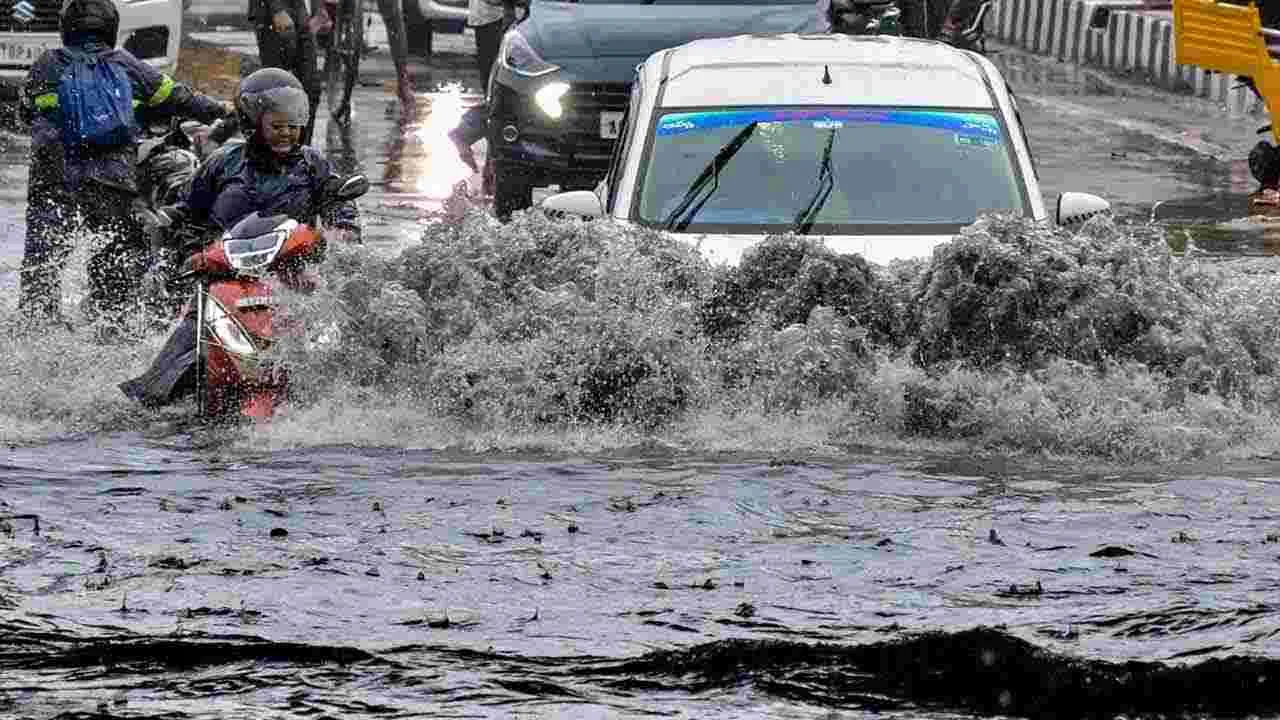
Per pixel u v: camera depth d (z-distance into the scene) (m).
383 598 15.69
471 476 19.50
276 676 14.20
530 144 38.06
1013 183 24.61
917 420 21.11
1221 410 21.14
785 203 24.31
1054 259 21.73
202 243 24.89
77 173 28.08
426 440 21.05
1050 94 61.34
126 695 13.90
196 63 59.75
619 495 18.73
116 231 28.31
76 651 14.62
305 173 24.88
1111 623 14.88
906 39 27.72
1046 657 14.16
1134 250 22.08
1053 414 20.75
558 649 14.59
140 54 48.78
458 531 17.53
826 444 20.84
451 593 15.79
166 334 25.73
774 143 25.02
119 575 16.27
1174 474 19.69
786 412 21.42
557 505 18.38
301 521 17.88
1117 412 20.84
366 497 18.70
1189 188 43.50
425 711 13.61
